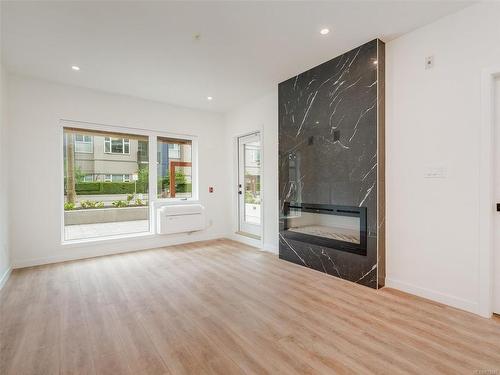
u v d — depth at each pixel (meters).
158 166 4.85
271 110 4.30
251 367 1.63
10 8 2.19
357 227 2.99
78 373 1.59
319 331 2.01
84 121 4.03
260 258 3.99
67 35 2.62
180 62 3.22
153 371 1.60
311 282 3.01
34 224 3.65
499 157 2.20
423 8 2.26
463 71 2.29
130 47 2.87
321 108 3.31
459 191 2.33
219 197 5.46
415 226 2.62
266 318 2.22
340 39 2.75
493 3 2.13
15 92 3.52
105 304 2.50
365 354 1.74
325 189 3.28
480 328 2.03
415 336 1.93
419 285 2.60
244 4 2.19
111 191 4.45
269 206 4.39
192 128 5.10
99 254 4.14
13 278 3.16
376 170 2.75
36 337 1.96
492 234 2.20
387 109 2.82
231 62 3.24
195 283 3.01
